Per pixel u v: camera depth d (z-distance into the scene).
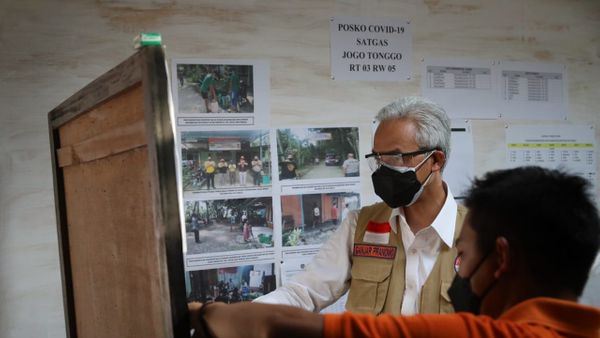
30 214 1.51
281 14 1.70
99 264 0.94
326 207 1.75
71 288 1.16
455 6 1.87
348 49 1.76
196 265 1.64
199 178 1.64
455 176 1.87
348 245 1.26
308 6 1.72
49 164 1.53
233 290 1.68
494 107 1.91
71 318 1.16
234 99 1.66
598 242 0.60
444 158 1.13
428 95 1.84
